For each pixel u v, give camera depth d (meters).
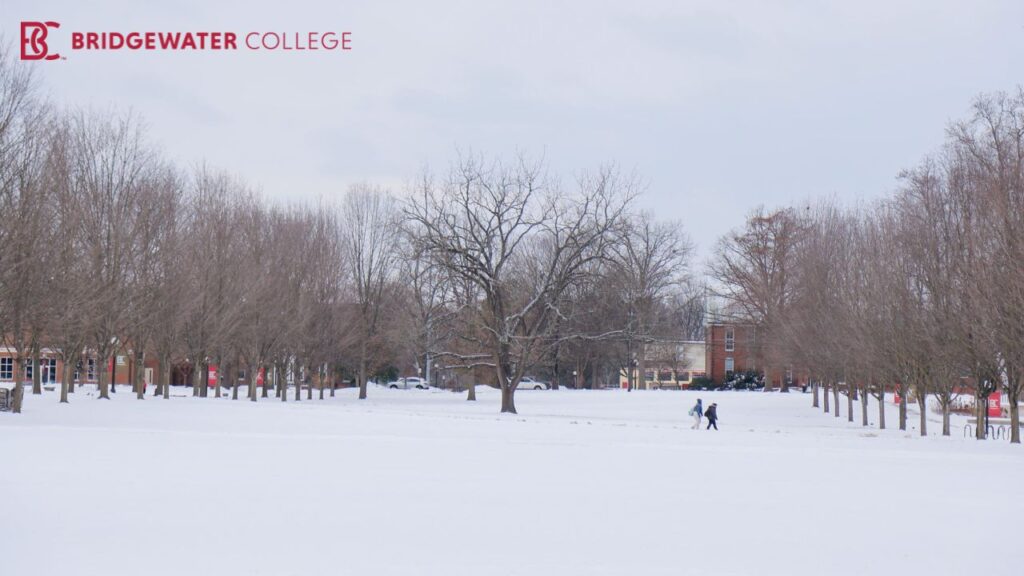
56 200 58.31
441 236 77.38
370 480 27.27
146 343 82.31
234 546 17.84
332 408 72.12
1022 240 44.97
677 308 135.38
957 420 81.38
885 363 61.28
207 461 31.22
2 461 30.09
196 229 80.00
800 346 84.12
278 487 25.34
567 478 28.75
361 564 16.55
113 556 16.83
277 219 95.19
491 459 34.16
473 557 17.25
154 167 77.62
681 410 85.75
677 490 26.44
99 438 39.09
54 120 61.28
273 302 87.12
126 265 68.69
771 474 31.06
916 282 58.66
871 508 23.66
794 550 18.38
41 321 53.78
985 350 51.41
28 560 16.47
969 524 21.44
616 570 16.41
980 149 58.34
